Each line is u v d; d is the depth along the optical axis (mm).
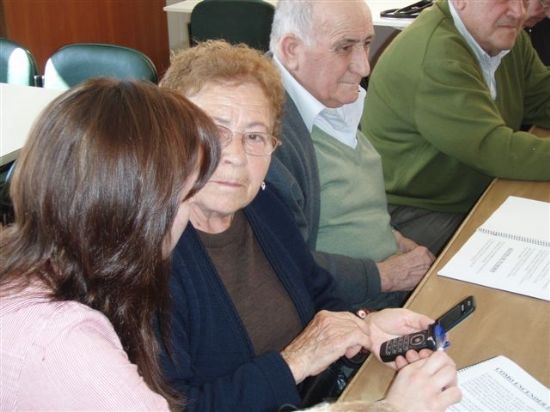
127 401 625
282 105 1194
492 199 1597
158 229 676
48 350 620
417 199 2025
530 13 2443
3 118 2152
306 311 1244
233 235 1171
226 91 1082
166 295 772
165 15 5258
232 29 3492
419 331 1059
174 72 1132
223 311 1070
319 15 1424
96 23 4480
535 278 1204
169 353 944
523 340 1033
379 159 1757
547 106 2348
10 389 626
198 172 716
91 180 637
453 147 1799
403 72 1882
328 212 1585
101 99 666
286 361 1056
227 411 967
